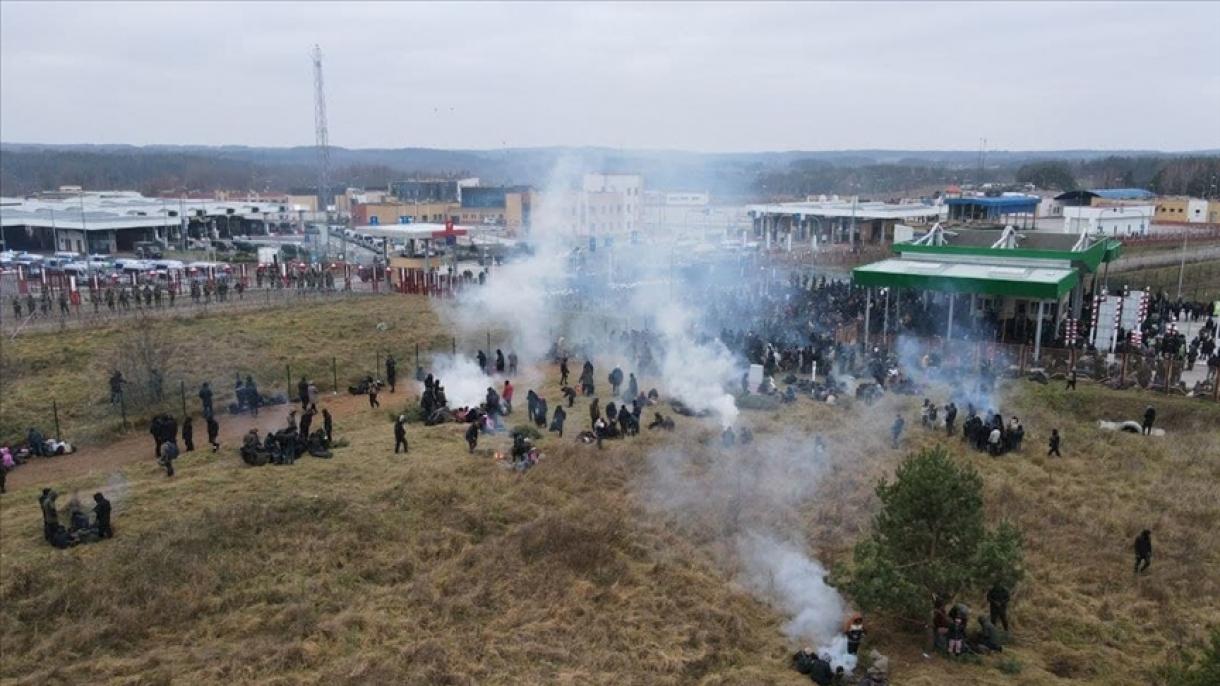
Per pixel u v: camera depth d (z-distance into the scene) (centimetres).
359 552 2584
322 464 3161
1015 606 2373
